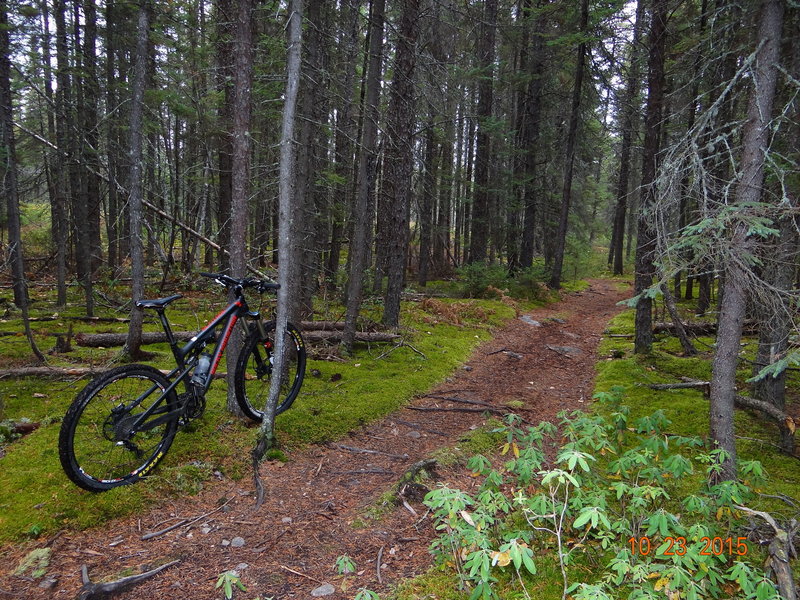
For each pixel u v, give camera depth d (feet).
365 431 17.66
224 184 37.35
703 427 18.28
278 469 14.28
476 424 19.17
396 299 31.99
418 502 12.91
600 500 10.07
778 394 17.71
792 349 10.77
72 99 33.01
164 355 22.98
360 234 25.94
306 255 30.42
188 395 13.57
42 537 10.41
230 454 14.33
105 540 10.61
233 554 10.46
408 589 9.36
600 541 10.90
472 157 68.23
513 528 11.44
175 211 47.11
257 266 41.42
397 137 28.63
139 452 12.78
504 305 48.06
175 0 39.78
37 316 30.99
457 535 9.48
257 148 37.96
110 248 47.91
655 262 11.84
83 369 20.02
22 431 14.65
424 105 35.14
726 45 15.23
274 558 10.39
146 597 9.01
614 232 100.32
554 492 10.32
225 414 16.33
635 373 25.63
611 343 34.78
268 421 14.97
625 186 66.44
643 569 8.49
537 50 54.75
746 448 16.87
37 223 63.57
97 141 34.94
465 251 78.54
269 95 31.60
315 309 36.58
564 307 53.72
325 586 9.55
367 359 26.78
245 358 15.42
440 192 65.57
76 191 35.83
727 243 10.34
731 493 10.09
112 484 12.06
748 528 11.02
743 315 12.41
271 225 46.60
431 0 29.84
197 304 36.42
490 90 53.01
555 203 71.56
